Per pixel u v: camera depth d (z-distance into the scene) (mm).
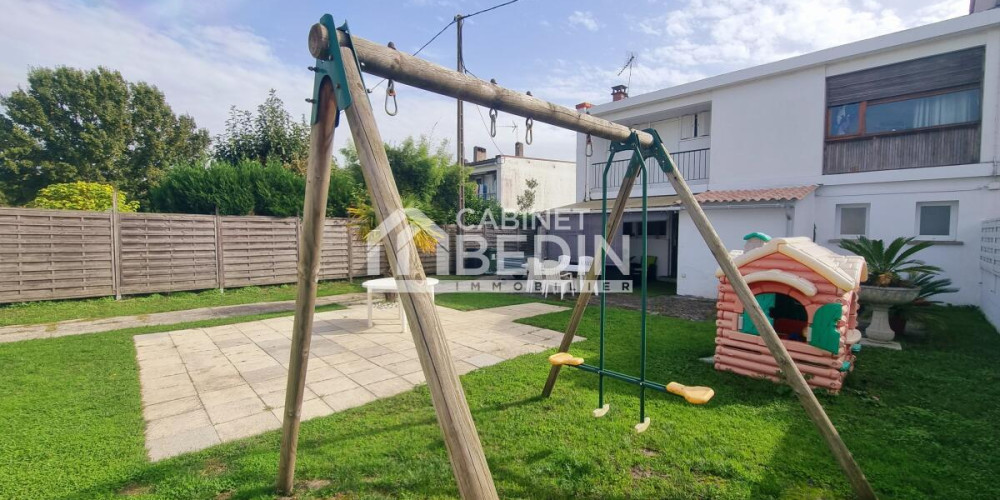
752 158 9938
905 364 4488
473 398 3611
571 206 13312
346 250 11469
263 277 10156
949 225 7816
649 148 3000
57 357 4773
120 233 8375
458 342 5496
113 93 22281
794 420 3162
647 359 4684
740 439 2877
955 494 2297
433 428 3064
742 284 2473
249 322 6691
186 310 7691
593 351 5031
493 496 1293
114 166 22281
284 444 2260
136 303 8148
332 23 1616
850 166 8688
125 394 3689
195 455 2688
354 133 1558
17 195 21062
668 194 12234
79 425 3088
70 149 21234
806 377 3805
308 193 2006
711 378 4070
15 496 2230
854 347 4199
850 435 2939
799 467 2539
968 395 3643
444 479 2428
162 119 23609
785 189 8898
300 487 2383
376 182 1484
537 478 2457
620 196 3211
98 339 5566
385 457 2666
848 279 3641
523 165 22125
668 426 3062
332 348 5242
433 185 16578
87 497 2236
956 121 7648
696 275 9461
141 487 2357
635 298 9406
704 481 2434
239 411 3402
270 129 17703
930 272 6629
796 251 3887
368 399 3637
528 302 8797
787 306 4516
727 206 8773
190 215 9133
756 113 9852
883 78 8281
